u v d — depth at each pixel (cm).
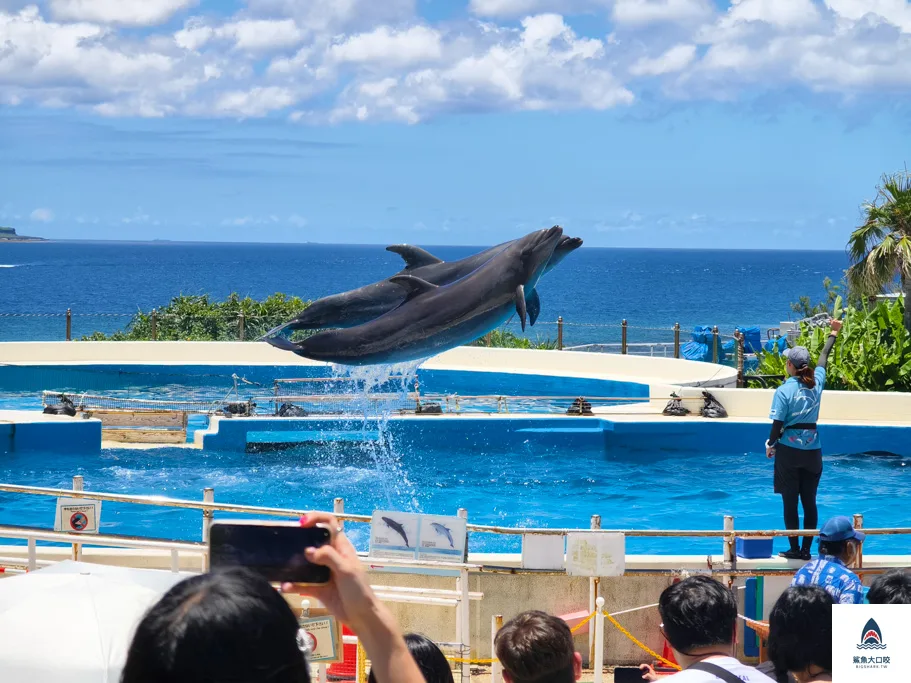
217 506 675
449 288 963
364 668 606
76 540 667
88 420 1576
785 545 1088
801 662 403
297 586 203
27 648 352
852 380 1769
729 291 12488
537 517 1257
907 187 1889
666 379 1989
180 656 154
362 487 1408
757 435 1599
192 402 1672
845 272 1997
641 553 1123
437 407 1703
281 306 2600
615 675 608
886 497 1334
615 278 16662
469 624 723
